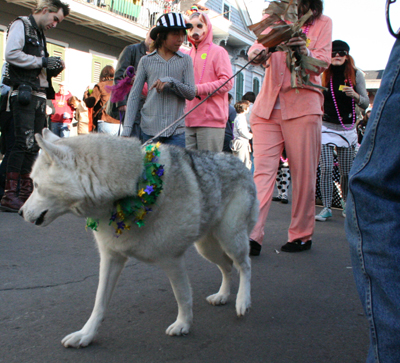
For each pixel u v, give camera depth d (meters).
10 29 4.60
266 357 2.06
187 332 2.28
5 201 4.82
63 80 12.48
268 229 4.95
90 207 1.99
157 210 2.09
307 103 3.62
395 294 1.37
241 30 18.48
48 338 2.15
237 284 3.14
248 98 8.73
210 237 2.77
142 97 4.43
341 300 2.83
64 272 3.10
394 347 1.36
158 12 15.37
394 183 1.40
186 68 3.78
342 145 5.54
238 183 2.75
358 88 5.53
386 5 1.47
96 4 12.88
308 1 3.61
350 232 1.53
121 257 2.26
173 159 2.29
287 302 2.77
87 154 1.96
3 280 2.86
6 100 4.93
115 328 2.31
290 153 3.78
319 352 2.13
